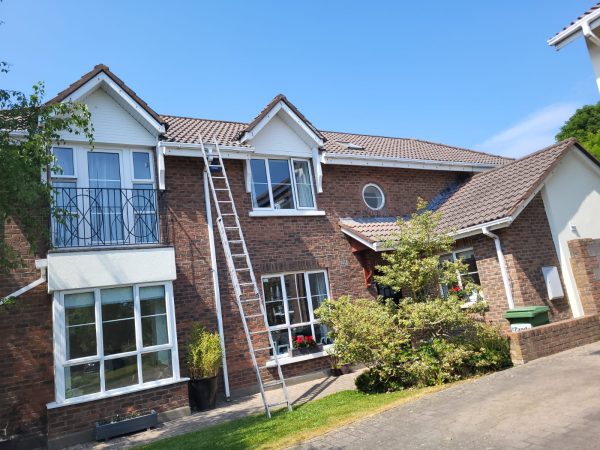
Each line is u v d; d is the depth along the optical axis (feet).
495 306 39.11
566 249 41.04
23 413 28.55
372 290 43.42
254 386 35.99
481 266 40.47
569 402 20.49
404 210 48.85
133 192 34.83
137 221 34.19
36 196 22.03
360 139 59.67
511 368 29.63
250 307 37.60
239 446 21.13
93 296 30.30
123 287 31.27
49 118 22.89
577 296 40.04
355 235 42.14
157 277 31.83
